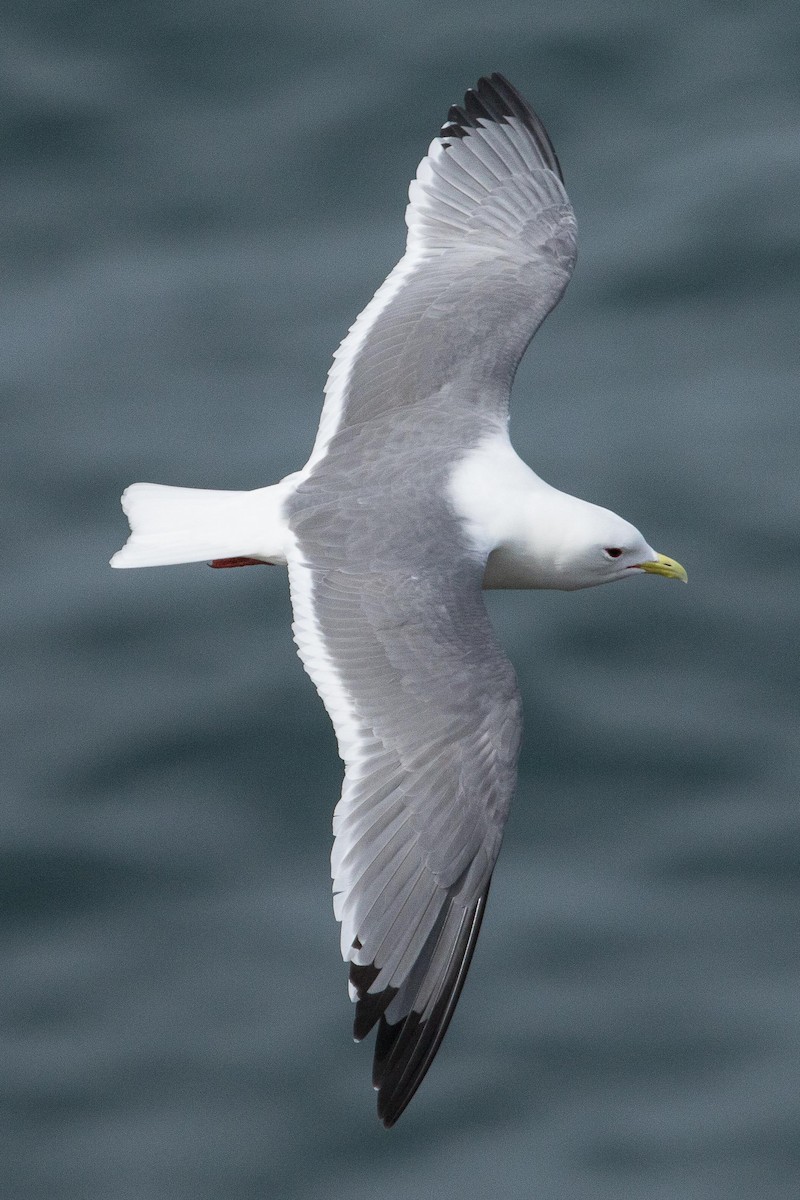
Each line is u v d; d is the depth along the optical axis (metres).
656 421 21.33
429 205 13.18
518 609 19.77
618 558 11.93
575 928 17.48
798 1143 16.09
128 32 24.95
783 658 19.25
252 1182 16.12
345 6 25.23
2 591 19.98
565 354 22.20
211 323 22.41
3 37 24.97
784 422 21.19
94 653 19.45
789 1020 16.92
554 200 13.34
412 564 10.80
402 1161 16.22
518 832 18.22
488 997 17.16
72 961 17.39
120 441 21.25
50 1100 16.61
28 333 22.47
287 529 11.16
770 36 25.19
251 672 19.20
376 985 9.75
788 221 23.00
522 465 11.70
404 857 9.91
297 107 24.30
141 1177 16.12
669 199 23.44
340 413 12.00
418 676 10.27
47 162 24.08
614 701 18.98
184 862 17.94
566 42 24.92
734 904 17.67
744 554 20.08
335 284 22.62
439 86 24.36
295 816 18.22
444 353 12.12
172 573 20.19
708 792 18.41
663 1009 17.00
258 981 17.17
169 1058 16.75
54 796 18.38
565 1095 16.64
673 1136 16.30
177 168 23.98
